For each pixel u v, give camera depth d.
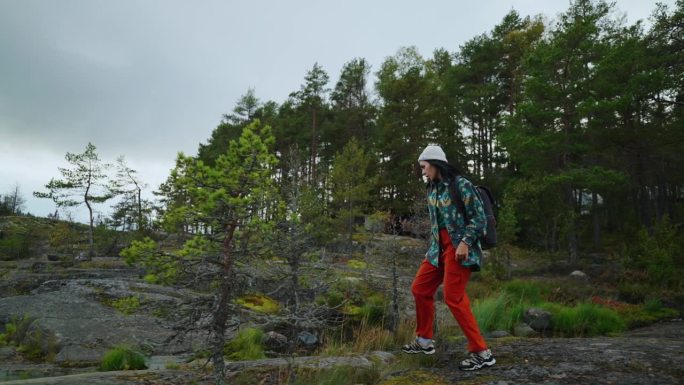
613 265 18.55
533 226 22.70
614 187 21.06
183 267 2.90
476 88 32.50
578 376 2.91
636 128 22.22
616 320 10.35
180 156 2.92
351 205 24.03
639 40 22.12
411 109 30.16
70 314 9.55
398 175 28.70
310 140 37.75
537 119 20.72
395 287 8.64
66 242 35.75
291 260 4.60
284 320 3.53
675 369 2.99
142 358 6.50
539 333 9.73
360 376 3.32
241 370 3.46
